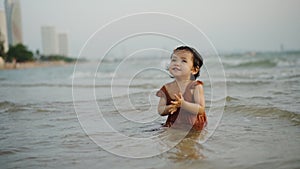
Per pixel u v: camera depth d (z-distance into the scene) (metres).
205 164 1.82
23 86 6.88
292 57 14.39
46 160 1.97
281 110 3.24
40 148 2.23
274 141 2.25
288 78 6.50
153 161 1.89
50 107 3.88
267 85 5.52
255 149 2.07
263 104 3.60
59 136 2.54
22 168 1.85
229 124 2.77
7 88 6.46
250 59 14.34
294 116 3.01
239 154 1.98
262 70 9.23
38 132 2.70
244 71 9.05
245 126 2.70
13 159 2.01
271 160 1.86
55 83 7.22
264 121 2.90
